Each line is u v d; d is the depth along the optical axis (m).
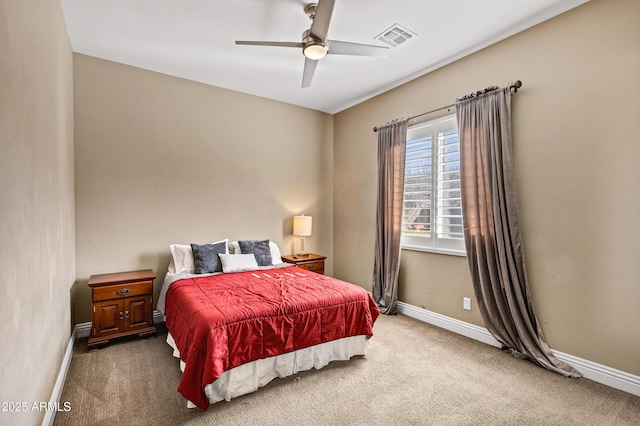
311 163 4.99
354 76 3.78
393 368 2.58
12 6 1.35
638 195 2.18
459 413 2.00
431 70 3.59
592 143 2.38
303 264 4.35
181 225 3.85
